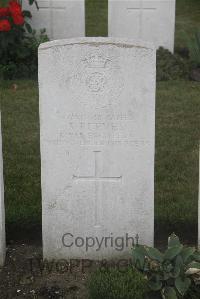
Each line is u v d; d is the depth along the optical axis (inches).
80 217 100.8
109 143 97.5
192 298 90.3
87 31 237.1
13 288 96.7
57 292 95.6
